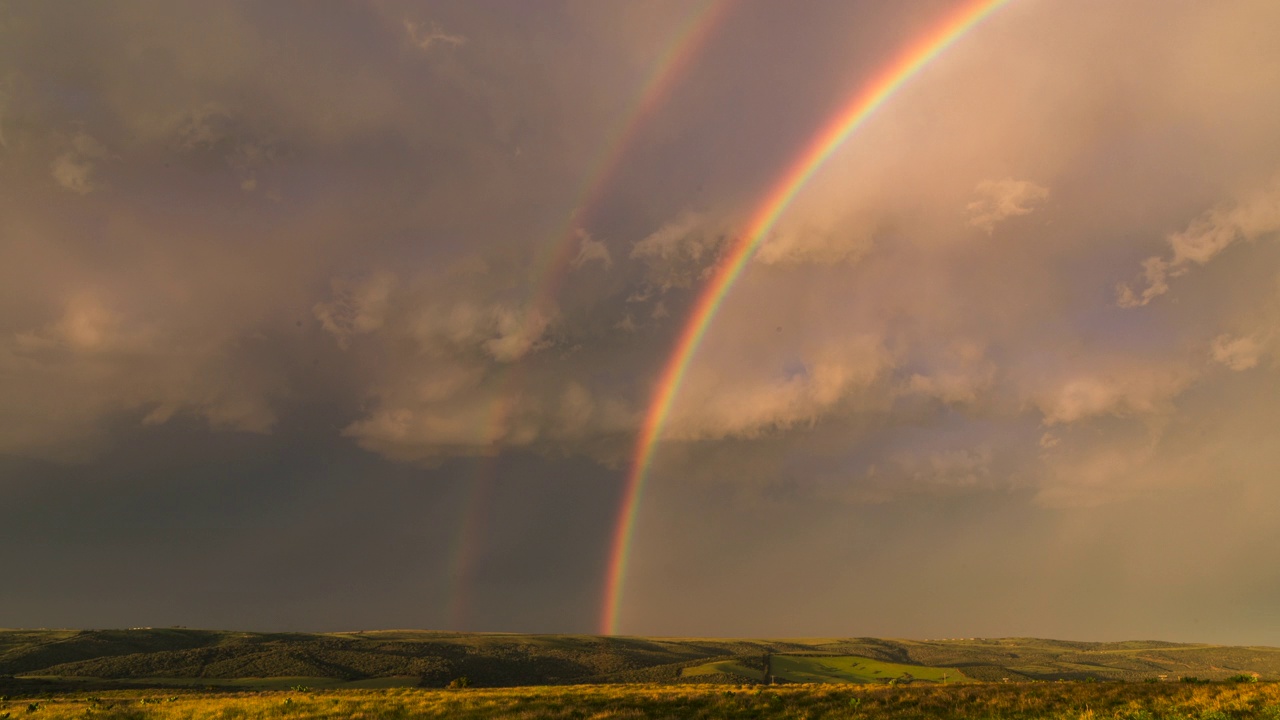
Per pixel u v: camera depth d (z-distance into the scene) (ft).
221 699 166.50
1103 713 105.70
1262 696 107.34
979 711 115.03
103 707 142.82
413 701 140.77
